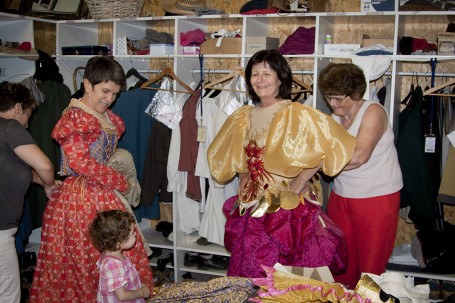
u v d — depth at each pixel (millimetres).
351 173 2299
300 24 3510
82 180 2357
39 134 3297
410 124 2908
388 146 2277
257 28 3396
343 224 2393
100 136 2375
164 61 3885
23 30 3434
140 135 3359
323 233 2096
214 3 3727
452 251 3014
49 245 2350
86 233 2314
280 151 2045
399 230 3506
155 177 3275
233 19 3377
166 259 3570
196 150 3133
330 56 3002
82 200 2326
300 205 2088
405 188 2936
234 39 3205
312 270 1659
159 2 3836
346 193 2342
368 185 2275
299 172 2096
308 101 3041
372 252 2312
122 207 2432
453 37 2963
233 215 2229
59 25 3625
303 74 3418
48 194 2453
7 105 2328
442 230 3078
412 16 3070
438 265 3014
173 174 3217
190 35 3340
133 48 3531
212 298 1512
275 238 2027
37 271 2412
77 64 3762
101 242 2139
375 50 2977
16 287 2373
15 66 3506
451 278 2967
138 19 3385
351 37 3473
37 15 3527
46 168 2301
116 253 2188
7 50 3158
